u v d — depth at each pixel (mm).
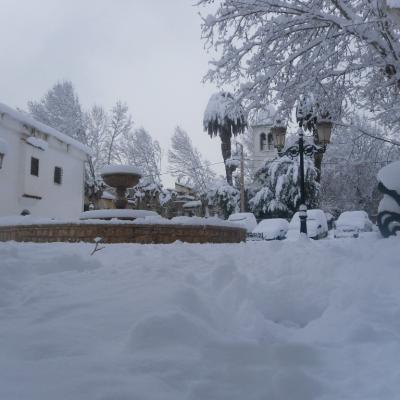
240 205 30812
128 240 8992
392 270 3982
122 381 1745
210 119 33000
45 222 9469
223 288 3588
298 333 2908
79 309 2725
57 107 35719
